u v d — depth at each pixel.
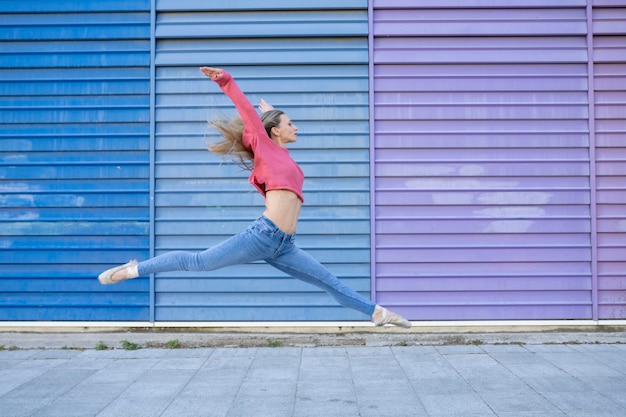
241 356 6.39
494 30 7.04
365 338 6.83
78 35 7.06
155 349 6.71
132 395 5.04
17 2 7.06
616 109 7.07
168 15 7.11
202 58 7.04
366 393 5.04
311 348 6.71
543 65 7.08
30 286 7.01
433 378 5.46
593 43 7.08
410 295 6.98
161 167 7.03
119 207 7.03
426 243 7.01
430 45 7.07
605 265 7.02
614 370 5.65
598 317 6.96
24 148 7.05
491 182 7.03
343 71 7.07
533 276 6.98
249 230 3.71
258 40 7.08
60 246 7.01
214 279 6.98
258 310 6.96
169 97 7.08
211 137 7.02
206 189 7.01
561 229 7.00
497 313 6.96
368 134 7.04
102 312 7.00
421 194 7.01
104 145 7.04
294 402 4.82
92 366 6.02
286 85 7.05
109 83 7.07
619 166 7.04
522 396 4.88
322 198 6.99
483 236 7.03
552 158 7.04
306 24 7.04
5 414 4.55
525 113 7.04
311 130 7.03
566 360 6.05
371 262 6.96
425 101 7.06
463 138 7.03
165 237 7.04
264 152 3.78
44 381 5.48
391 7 7.04
